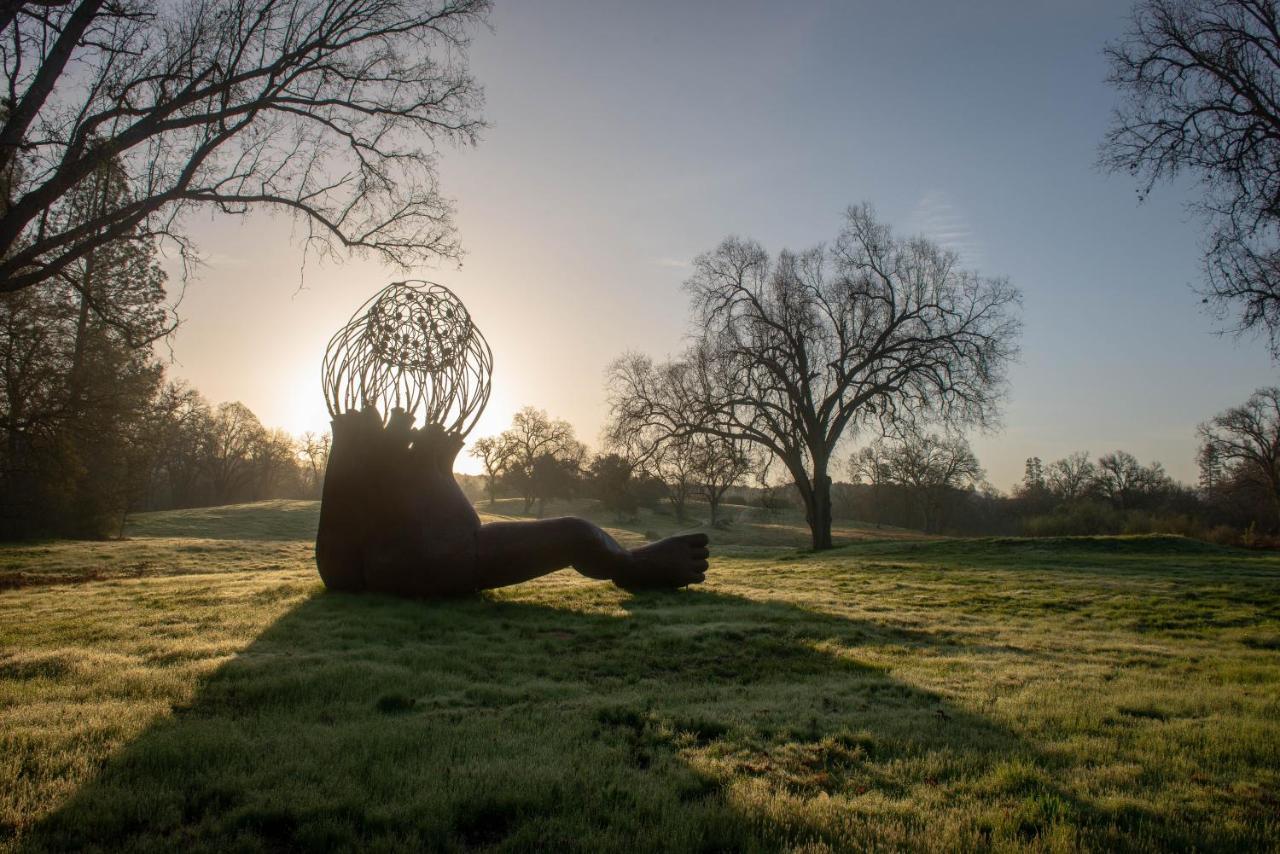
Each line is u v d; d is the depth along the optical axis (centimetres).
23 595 1270
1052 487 8150
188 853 355
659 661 820
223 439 7688
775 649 903
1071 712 632
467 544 1172
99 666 690
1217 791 466
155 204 1384
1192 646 1020
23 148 1225
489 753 494
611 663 801
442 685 674
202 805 411
